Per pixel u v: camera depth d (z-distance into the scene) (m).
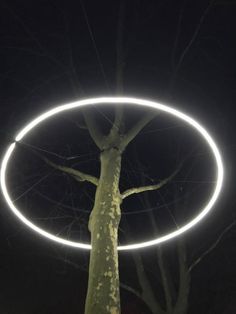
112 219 8.48
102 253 7.96
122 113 10.38
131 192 9.43
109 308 7.34
